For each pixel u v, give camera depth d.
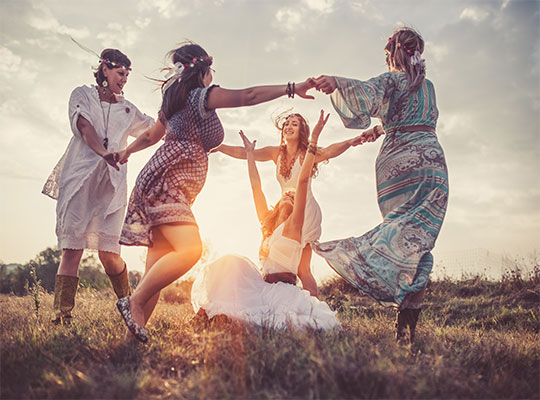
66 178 5.23
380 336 4.09
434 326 5.14
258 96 3.83
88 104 5.25
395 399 2.55
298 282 5.45
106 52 5.41
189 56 3.91
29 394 2.69
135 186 3.96
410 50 4.25
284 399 2.57
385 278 3.94
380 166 4.34
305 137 5.47
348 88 4.06
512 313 7.17
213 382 2.70
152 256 4.01
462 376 2.88
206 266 4.45
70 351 3.38
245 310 4.14
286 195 5.18
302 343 3.27
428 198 4.09
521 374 3.33
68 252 5.17
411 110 4.20
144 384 2.75
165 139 3.94
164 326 4.60
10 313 5.22
